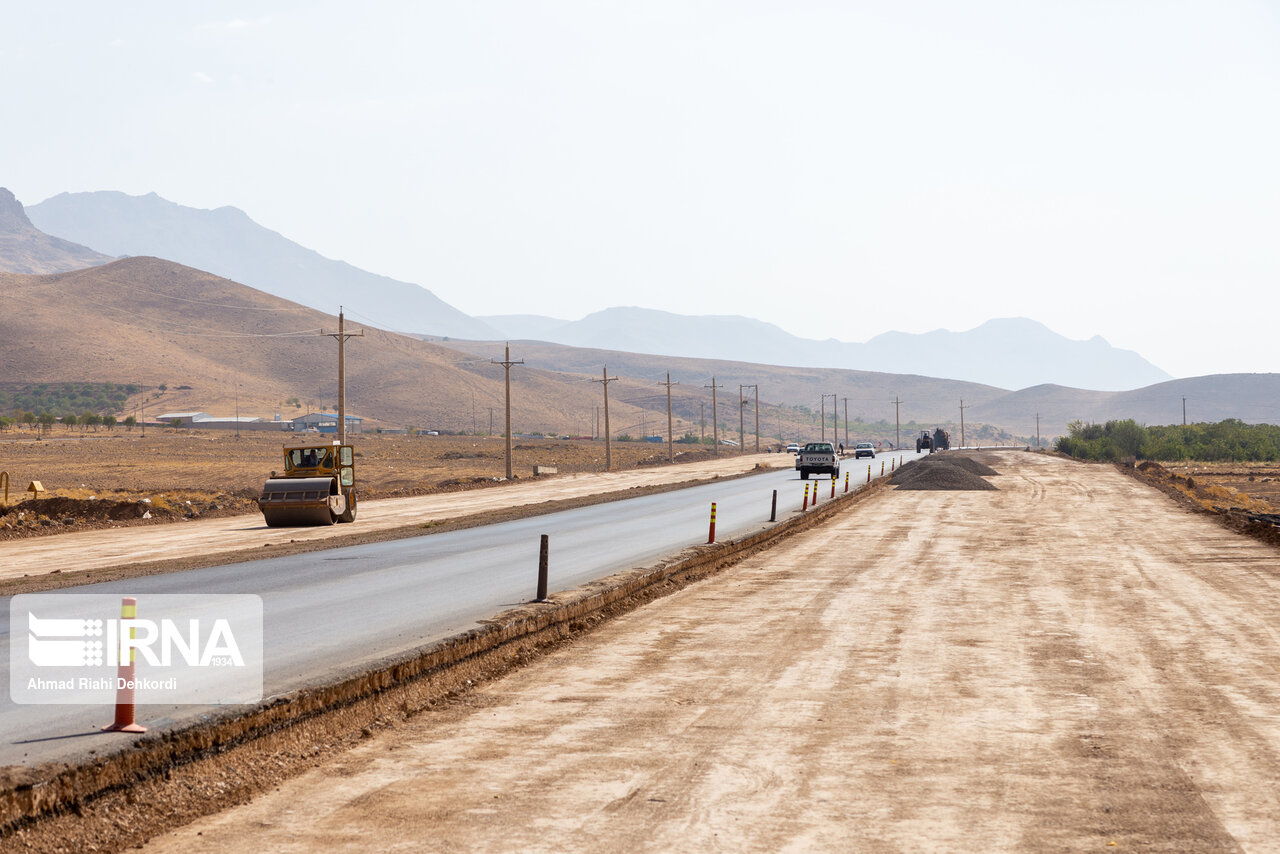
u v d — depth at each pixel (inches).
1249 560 1026.1
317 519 1453.0
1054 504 1804.9
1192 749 398.3
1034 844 301.3
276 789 359.6
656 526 1396.4
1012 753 394.3
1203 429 5772.6
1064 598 789.9
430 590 789.2
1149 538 1244.5
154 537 1328.7
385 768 381.4
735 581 896.9
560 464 4301.2
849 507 1768.0
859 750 398.6
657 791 350.9
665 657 580.7
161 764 345.7
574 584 810.2
